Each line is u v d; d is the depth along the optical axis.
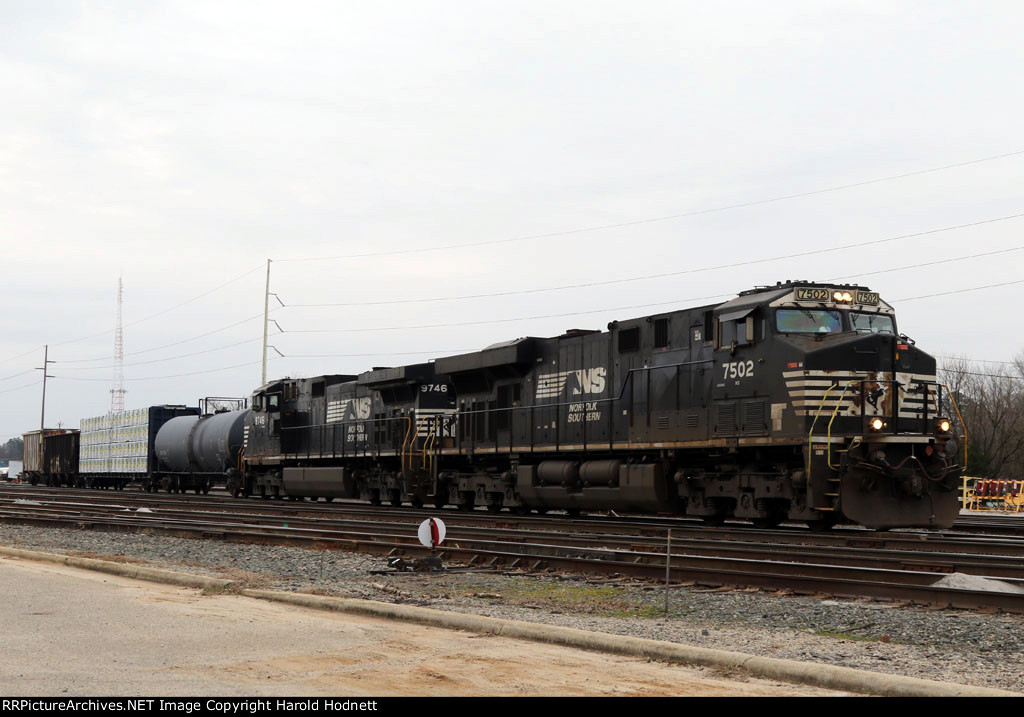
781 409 21.81
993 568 14.40
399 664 8.82
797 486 21.56
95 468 61.91
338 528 23.58
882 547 19.09
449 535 21.11
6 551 18.38
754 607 12.41
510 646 9.78
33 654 8.85
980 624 11.12
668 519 28.42
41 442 71.75
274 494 43.91
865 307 22.89
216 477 48.34
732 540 20.39
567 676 8.50
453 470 34.38
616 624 11.32
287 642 9.71
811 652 9.66
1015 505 43.28
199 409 52.94
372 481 37.44
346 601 12.14
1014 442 68.19
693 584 14.34
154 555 19.19
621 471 26.41
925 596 12.50
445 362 34.09
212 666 8.57
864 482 20.95
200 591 13.69
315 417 41.75
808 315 22.38
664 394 25.38
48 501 37.84
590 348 28.25
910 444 21.42
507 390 31.77
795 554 16.39
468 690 7.93
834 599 12.97
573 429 28.55
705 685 8.30
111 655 8.93
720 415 23.52
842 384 21.27
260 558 18.42
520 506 30.70
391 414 36.34
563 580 15.09
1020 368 71.50
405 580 15.24
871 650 9.89
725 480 23.97
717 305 24.14
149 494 48.53
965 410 68.56
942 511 21.69
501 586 14.62
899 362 21.78
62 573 15.23
